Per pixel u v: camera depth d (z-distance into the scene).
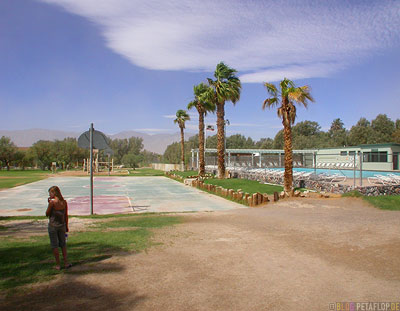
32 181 32.03
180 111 46.38
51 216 5.38
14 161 67.31
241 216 11.27
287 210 12.20
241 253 6.38
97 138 12.51
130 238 7.75
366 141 57.69
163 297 4.21
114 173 51.31
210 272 5.23
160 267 5.48
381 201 12.90
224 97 25.72
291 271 5.27
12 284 4.57
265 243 7.19
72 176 42.75
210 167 39.88
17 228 9.40
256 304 4.01
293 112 15.99
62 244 5.45
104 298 4.16
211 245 7.05
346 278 4.91
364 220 9.56
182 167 46.41
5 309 3.78
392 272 5.12
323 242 7.14
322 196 14.84
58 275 5.00
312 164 38.75
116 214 12.35
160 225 9.69
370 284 4.66
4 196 18.97
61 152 71.62
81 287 4.52
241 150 43.25
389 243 6.82
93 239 7.63
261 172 24.89
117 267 5.45
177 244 7.14
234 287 4.58
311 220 9.88
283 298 4.19
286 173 15.90
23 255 6.09
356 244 6.86
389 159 27.56
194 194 20.50
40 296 4.18
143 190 23.23
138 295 4.27
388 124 61.59
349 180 19.95
